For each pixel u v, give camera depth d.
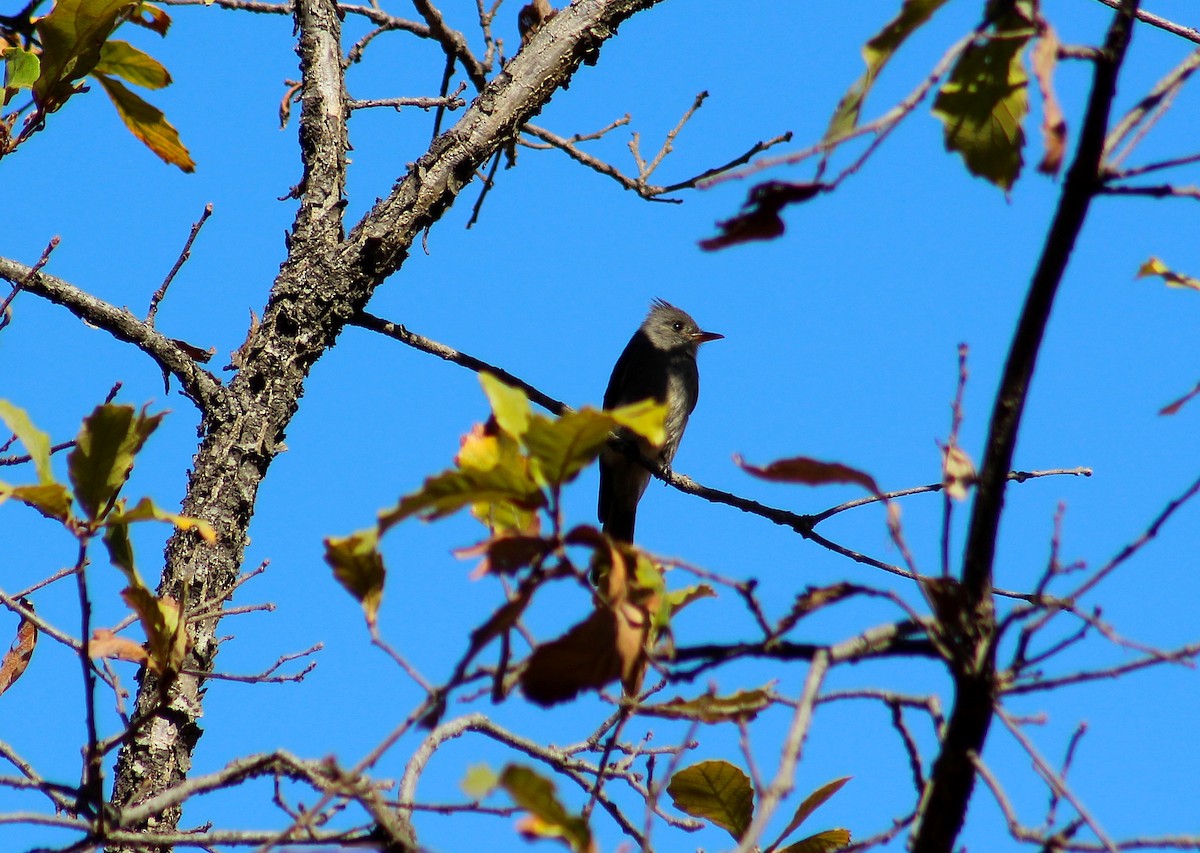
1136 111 4.29
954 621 4.30
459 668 4.03
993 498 4.42
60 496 4.79
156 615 5.51
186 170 9.66
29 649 6.76
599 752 6.89
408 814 5.16
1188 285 5.38
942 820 4.41
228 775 5.21
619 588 4.04
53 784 5.21
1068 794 3.78
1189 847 4.05
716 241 4.15
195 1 11.55
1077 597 4.36
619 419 3.78
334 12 11.87
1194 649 4.18
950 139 4.57
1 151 7.81
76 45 7.76
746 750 4.73
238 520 9.66
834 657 4.11
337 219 10.91
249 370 10.23
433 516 4.00
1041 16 3.81
